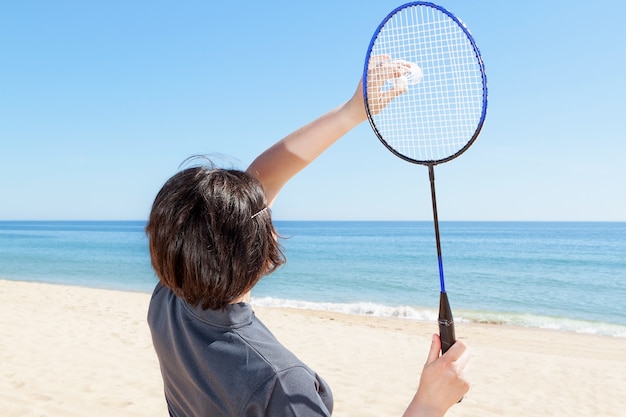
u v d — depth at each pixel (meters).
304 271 34.81
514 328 15.63
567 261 41.78
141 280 29.36
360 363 8.45
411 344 10.62
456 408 6.39
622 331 15.56
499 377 8.08
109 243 68.19
